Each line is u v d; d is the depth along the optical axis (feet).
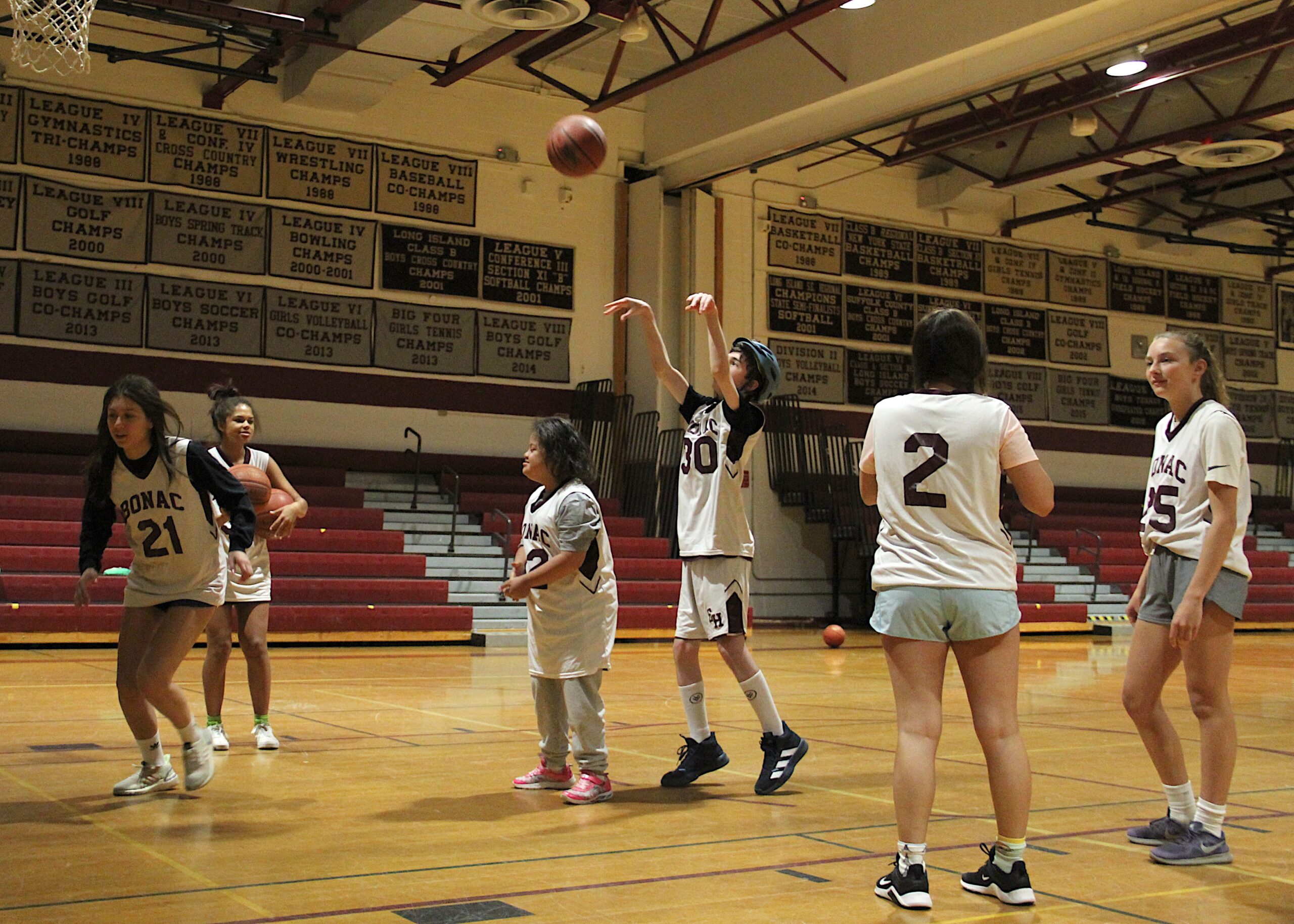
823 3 39.40
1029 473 10.21
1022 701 27.25
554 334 53.78
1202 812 11.93
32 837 12.08
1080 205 61.16
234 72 43.24
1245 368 71.05
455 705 24.34
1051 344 65.31
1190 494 12.22
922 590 10.05
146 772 14.34
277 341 48.34
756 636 49.83
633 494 53.78
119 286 45.75
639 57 53.11
